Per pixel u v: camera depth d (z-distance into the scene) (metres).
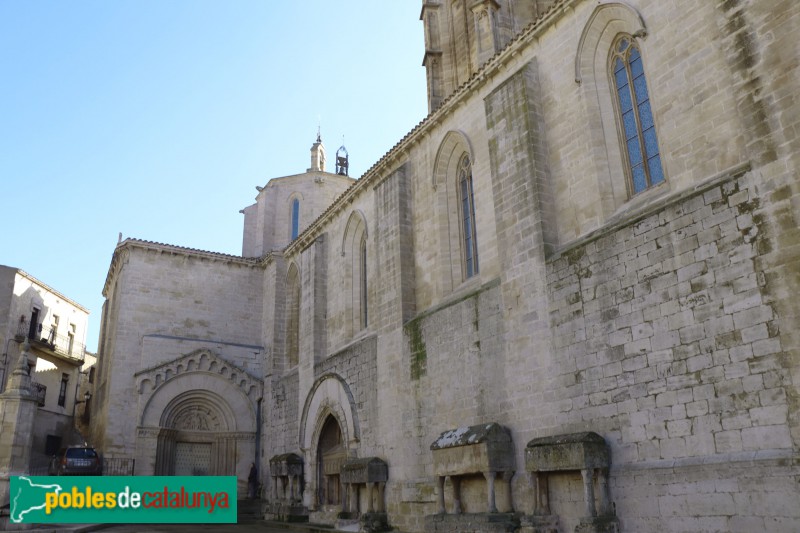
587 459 14.80
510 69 21.36
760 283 12.70
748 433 12.43
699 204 14.14
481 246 21.55
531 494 16.92
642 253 15.24
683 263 14.27
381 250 26.53
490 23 28.20
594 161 17.67
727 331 13.14
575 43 18.83
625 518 14.46
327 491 28.89
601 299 16.09
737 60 13.84
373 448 24.97
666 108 15.75
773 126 12.94
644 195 16.48
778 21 13.14
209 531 25.38
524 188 19.05
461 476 19.36
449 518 18.84
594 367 15.95
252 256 46.09
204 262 39.47
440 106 24.20
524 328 18.28
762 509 11.87
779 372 12.10
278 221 46.25
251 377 37.31
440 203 24.41
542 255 18.06
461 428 20.05
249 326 39.69
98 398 42.22
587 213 17.61
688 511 13.16
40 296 46.12
